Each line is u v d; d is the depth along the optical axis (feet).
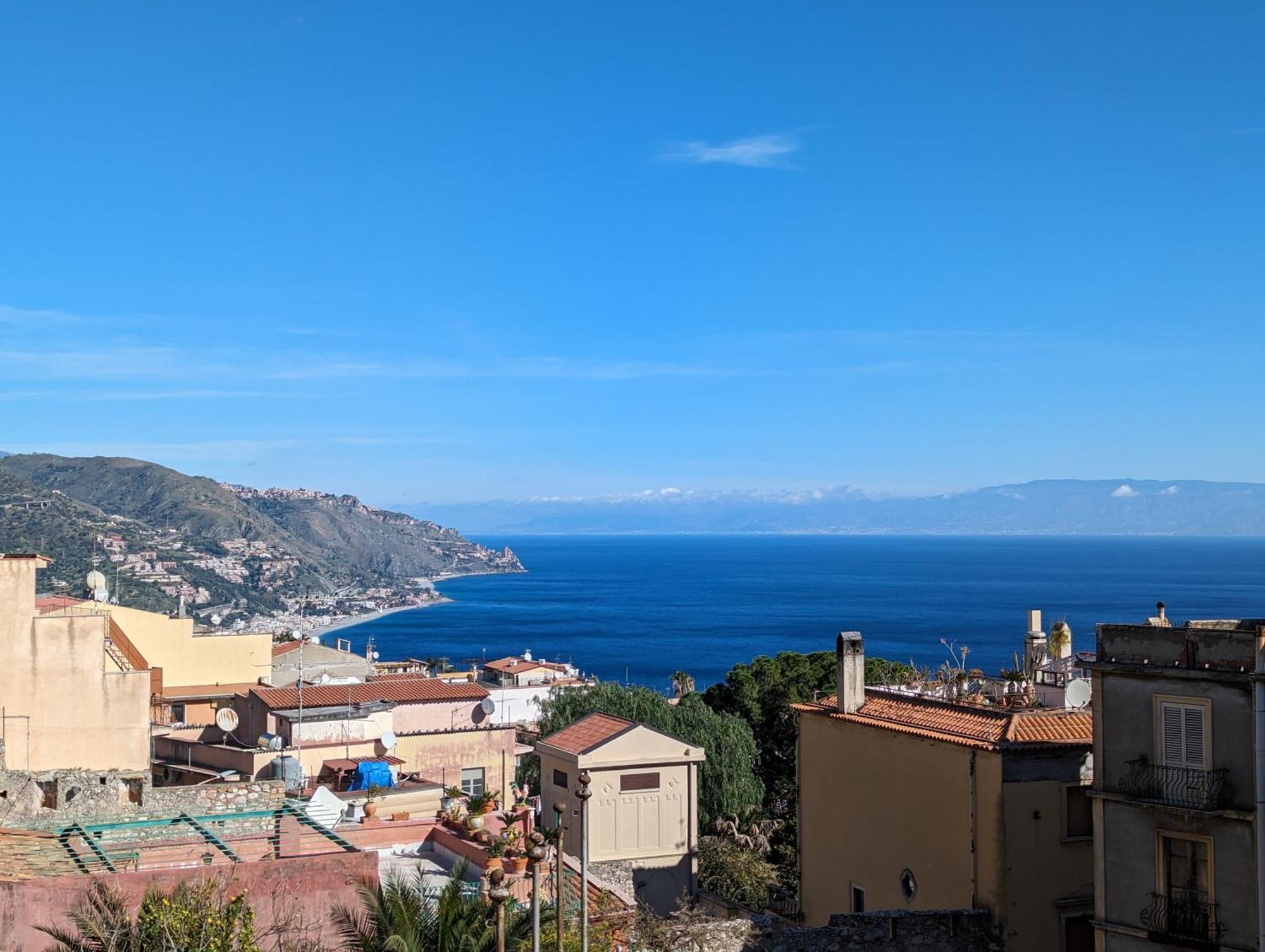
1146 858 98.78
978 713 122.72
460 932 79.20
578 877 124.06
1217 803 93.61
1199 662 96.17
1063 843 113.60
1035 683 145.89
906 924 110.42
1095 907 102.22
